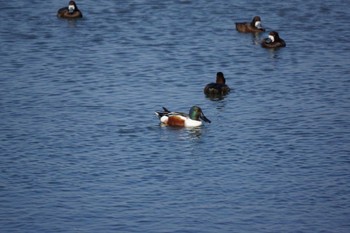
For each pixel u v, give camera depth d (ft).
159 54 191.83
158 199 119.44
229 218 114.11
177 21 220.23
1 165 130.72
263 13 229.04
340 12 229.04
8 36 206.59
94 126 146.72
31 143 139.33
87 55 191.01
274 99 160.86
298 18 224.12
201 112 146.30
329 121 148.36
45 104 158.20
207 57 189.57
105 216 114.73
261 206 117.29
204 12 229.25
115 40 203.51
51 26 215.92
